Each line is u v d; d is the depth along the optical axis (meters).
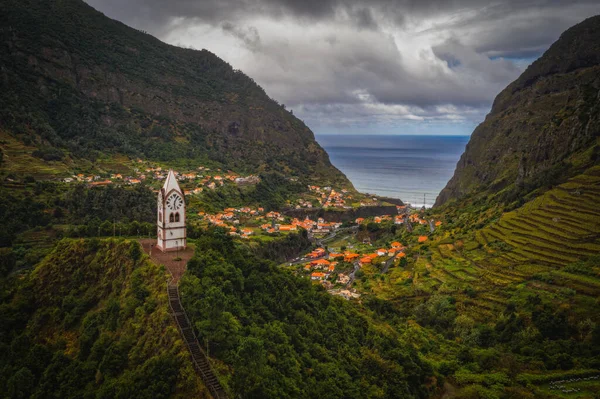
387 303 126.19
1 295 94.25
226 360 61.44
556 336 98.56
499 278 127.12
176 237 97.25
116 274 89.25
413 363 86.75
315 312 93.62
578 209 147.75
